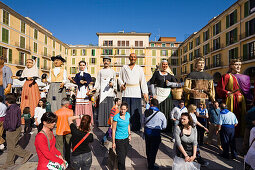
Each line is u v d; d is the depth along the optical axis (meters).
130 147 4.65
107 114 5.66
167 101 5.40
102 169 3.46
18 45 25.36
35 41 29.44
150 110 3.53
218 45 25.69
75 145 2.78
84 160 2.77
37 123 6.02
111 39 43.09
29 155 3.82
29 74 4.86
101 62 42.62
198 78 4.70
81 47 42.47
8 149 3.61
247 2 19.62
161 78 5.27
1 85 4.64
